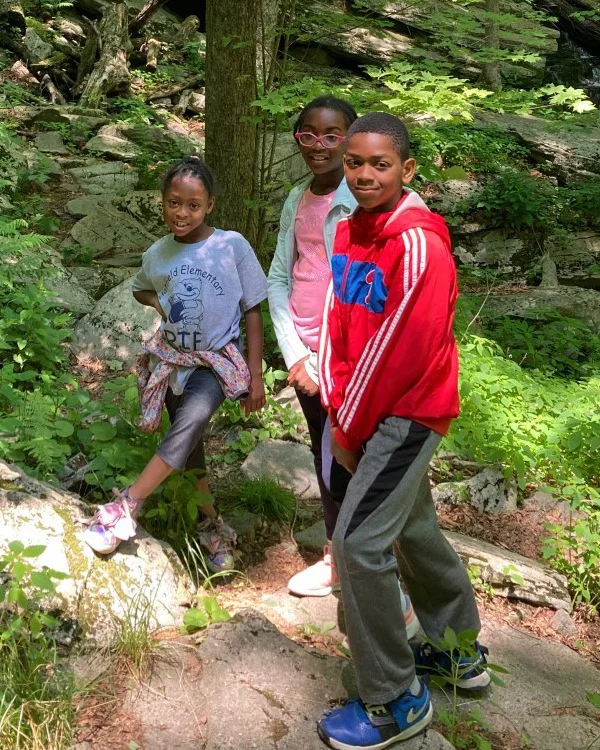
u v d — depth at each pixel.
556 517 3.92
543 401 4.72
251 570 3.26
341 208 2.59
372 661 2.15
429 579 2.40
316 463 2.94
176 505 3.08
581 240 9.20
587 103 4.55
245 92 5.25
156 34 12.66
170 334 2.83
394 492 2.07
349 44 12.50
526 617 3.20
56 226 6.81
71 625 2.55
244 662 2.54
